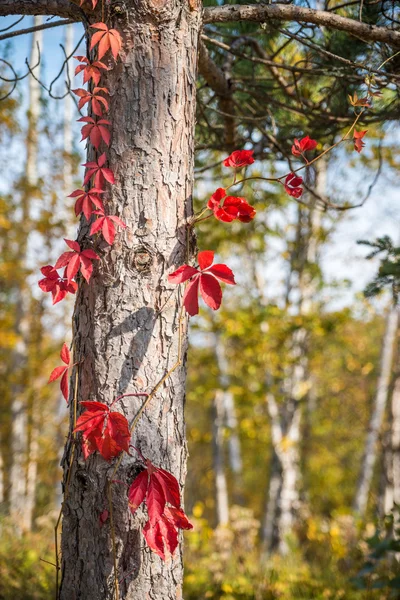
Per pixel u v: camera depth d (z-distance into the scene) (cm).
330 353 1045
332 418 1172
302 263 822
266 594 403
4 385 882
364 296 353
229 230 803
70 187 817
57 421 879
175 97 166
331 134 316
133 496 148
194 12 171
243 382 912
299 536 816
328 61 291
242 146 357
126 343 159
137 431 158
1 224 766
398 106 293
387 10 265
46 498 969
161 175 163
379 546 372
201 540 539
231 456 1285
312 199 512
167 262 163
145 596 156
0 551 409
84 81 160
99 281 161
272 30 279
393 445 919
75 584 159
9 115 752
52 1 177
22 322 859
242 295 885
